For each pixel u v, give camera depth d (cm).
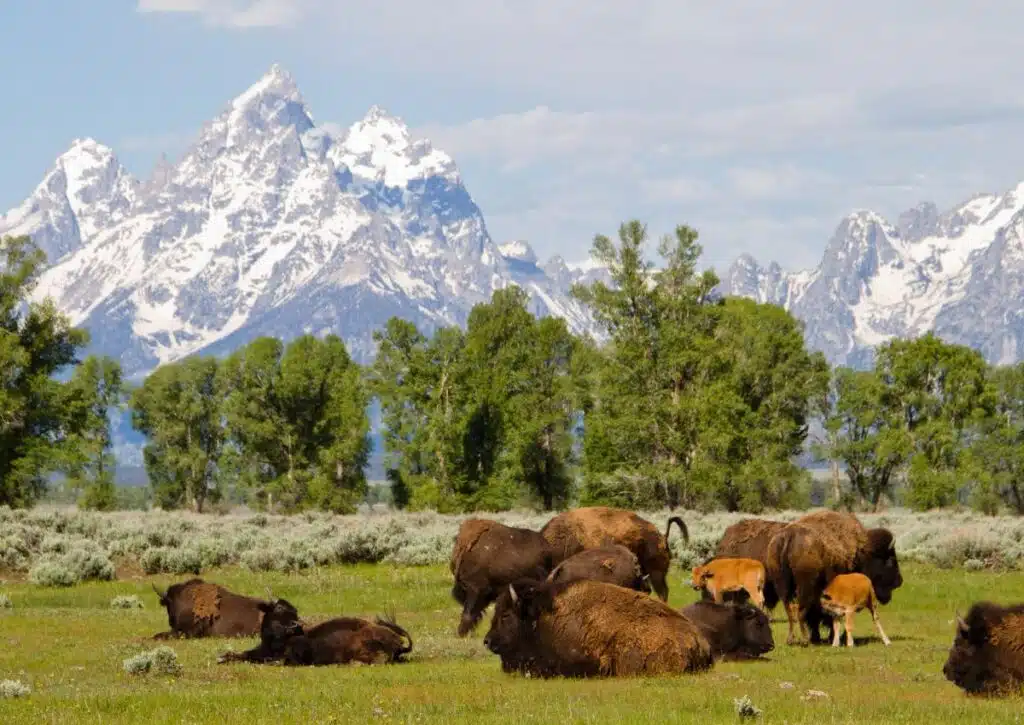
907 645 5734
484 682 4384
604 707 3616
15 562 9662
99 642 5850
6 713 3600
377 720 3434
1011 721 3453
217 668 4856
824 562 5825
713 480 19888
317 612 7281
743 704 3509
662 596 6419
